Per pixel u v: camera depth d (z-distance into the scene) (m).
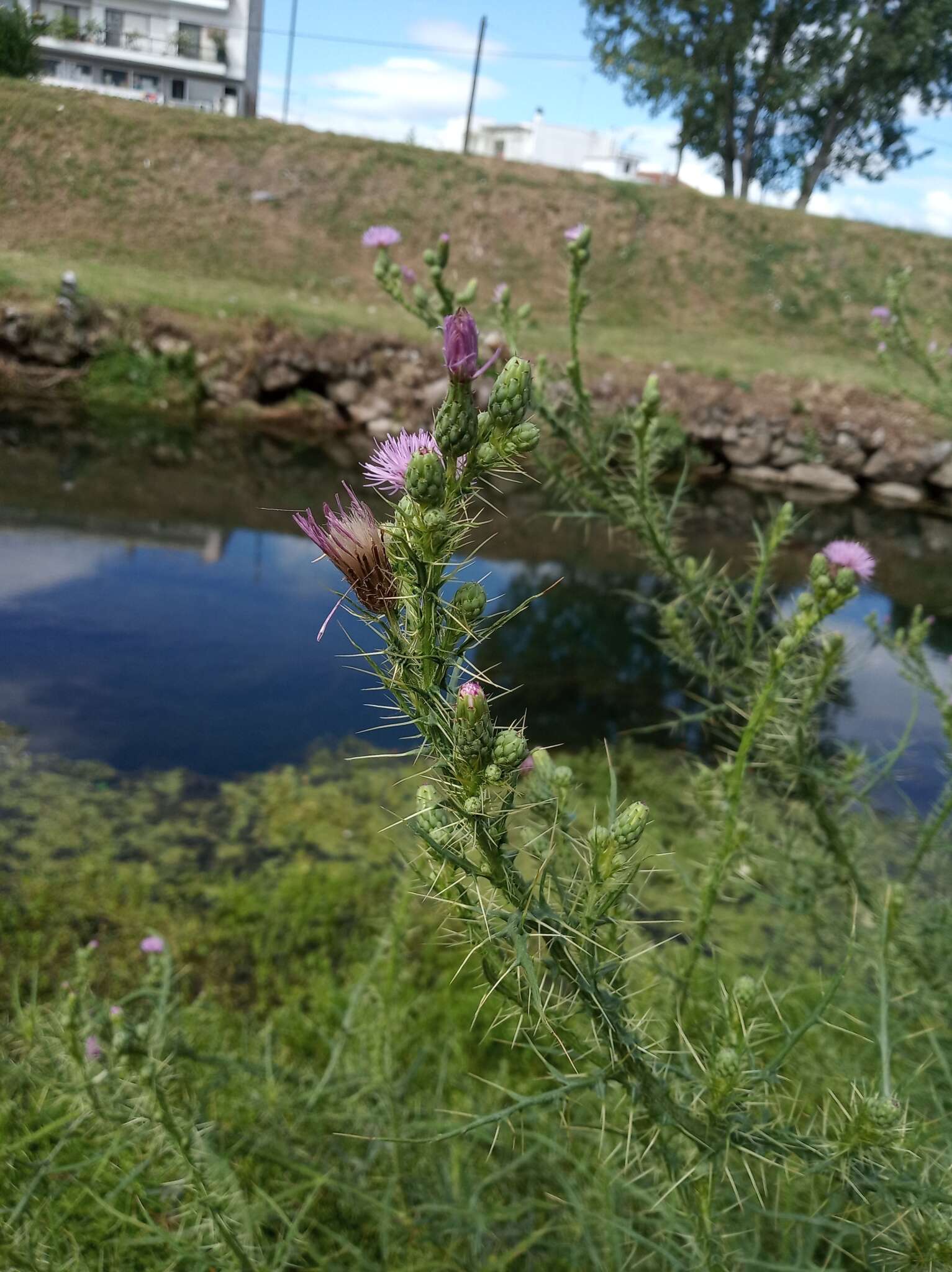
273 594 7.68
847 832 2.41
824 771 2.17
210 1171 1.55
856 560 1.63
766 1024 1.22
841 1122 1.20
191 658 6.39
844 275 19.92
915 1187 1.13
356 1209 2.00
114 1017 1.53
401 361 14.27
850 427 14.01
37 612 6.86
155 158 18.55
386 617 0.92
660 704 6.62
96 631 6.65
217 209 18.19
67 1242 1.70
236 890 3.94
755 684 2.16
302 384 14.20
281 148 19.45
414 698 0.90
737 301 19.22
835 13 25.52
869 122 26.88
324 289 17.36
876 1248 1.26
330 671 6.39
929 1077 1.76
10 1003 3.07
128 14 39.28
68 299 13.51
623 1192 1.83
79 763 4.97
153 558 8.21
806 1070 1.89
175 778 4.93
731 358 15.72
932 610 8.69
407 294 2.85
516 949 0.89
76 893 3.85
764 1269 1.49
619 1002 1.02
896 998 1.69
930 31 24.38
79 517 8.96
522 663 7.09
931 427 14.00
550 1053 1.04
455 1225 1.94
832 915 2.25
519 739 0.90
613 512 2.37
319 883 4.05
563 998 1.01
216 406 13.84
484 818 0.89
